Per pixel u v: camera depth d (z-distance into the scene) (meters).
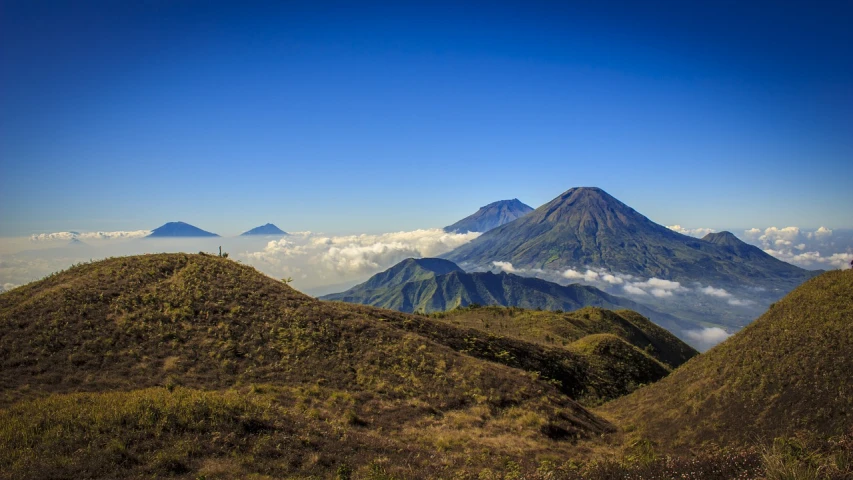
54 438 17.42
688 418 31.81
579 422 34.06
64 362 29.91
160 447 17.97
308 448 20.56
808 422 24.78
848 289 33.91
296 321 42.22
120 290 41.28
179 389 26.44
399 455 22.19
